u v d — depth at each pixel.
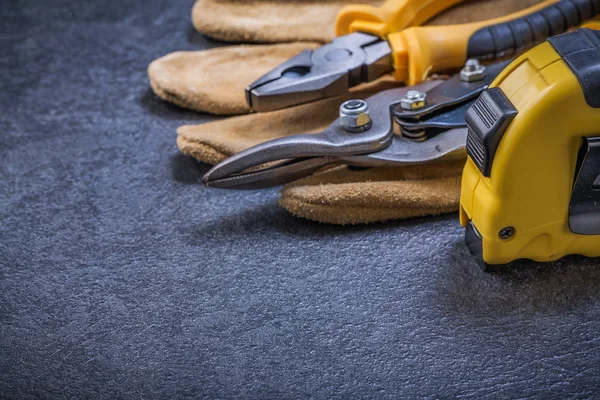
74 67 0.70
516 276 0.55
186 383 0.53
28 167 0.63
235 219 0.59
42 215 0.60
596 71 0.52
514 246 0.54
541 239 0.54
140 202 0.60
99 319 0.55
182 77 0.66
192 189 0.61
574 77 0.52
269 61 0.67
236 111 0.64
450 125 0.58
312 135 0.57
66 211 0.60
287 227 0.58
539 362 0.52
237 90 0.65
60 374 0.53
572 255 0.56
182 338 0.54
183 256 0.57
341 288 0.56
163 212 0.60
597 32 0.53
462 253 0.56
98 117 0.66
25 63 0.70
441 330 0.54
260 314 0.55
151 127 0.65
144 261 0.57
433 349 0.53
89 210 0.60
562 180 0.53
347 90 0.61
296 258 0.57
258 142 0.61
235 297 0.56
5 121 0.66
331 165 0.59
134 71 0.69
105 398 0.53
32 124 0.66
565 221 0.54
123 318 0.55
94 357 0.54
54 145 0.64
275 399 0.52
